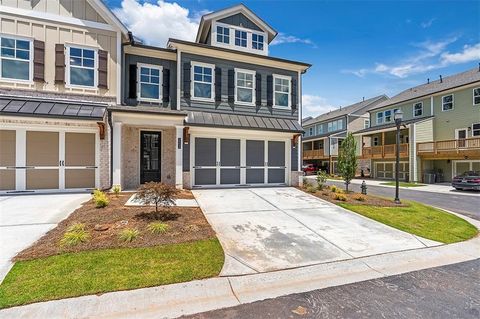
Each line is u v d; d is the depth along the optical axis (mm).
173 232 5344
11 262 3881
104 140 10039
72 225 5422
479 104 19781
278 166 13172
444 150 20141
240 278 3848
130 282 3514
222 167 12086
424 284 3885
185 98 11891
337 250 5098
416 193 15414
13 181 9234
